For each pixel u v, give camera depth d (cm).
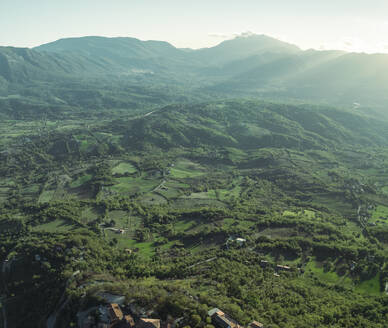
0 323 15525
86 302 13075
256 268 17700
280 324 12225
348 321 13438
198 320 11150
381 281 17438
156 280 15575
